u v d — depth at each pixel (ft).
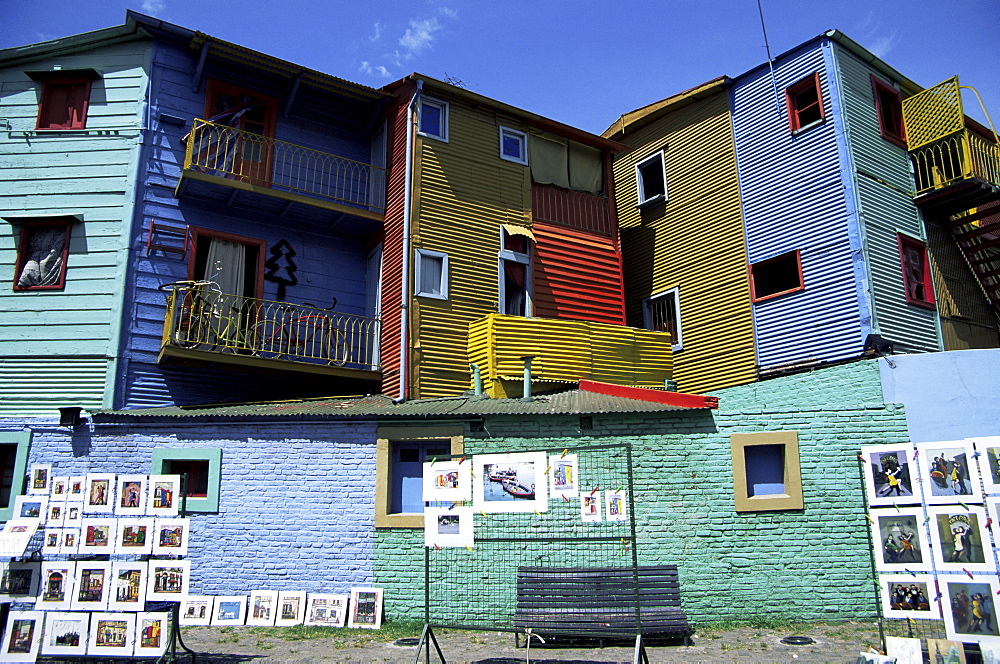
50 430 37.65
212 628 33.14
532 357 47.03
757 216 53.78
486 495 26.37
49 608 24.95
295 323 49.70
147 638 24.84
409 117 51.44
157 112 47.80
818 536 32.48
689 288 58.18
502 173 55.06
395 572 34.42
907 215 51.49
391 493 35.91
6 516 36.32
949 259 53.83
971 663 22.57
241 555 35.55
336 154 54.13
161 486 26.94
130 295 44.16
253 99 51.31
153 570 25.52
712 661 25.81
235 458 36.86
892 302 47.52
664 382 51.88
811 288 49.32
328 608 33.65
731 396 46.96
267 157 50.49
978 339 53.47
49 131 47.16
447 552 34.09
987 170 50.75
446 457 26.37
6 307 43.91
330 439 36.68
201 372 45.68
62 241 45.50
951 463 23.39
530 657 27.17
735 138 56.39
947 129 50.90
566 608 29.86
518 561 33.27
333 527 35.45
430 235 50.24
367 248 54.44
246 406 41.57
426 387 47.47
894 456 24.50
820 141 50.37
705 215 57.88
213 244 48.11
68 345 43.32
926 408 34.35
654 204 62.75
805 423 33.86
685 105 61.00
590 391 43.55
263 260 49.47
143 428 37.50
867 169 49.49
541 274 54.95
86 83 48.32
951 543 22.85
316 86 52.31
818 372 41.24
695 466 33.73
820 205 49.75
